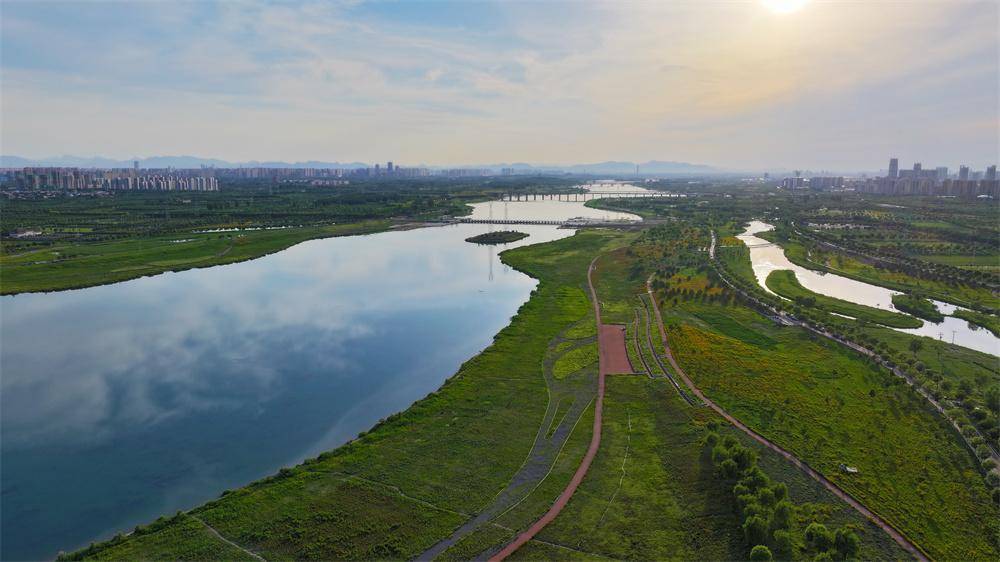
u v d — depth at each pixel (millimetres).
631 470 60469
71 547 52094
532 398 78188
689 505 54219
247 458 67125
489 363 90938
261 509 53969
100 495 60125
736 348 96812
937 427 68500
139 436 72375
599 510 53938
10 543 52531
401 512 53594
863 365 88812
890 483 57688
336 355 100438
